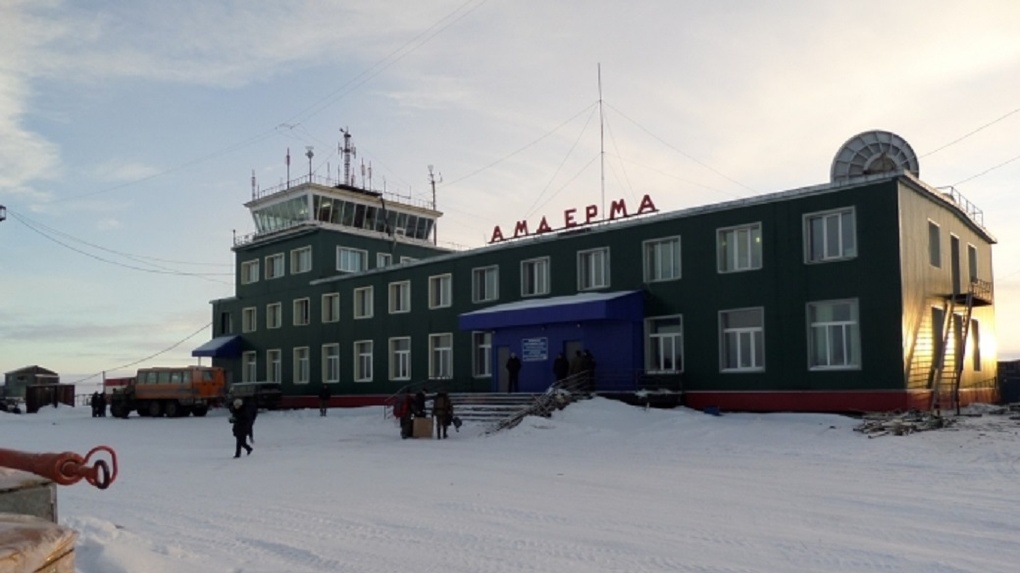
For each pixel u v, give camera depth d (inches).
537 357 1403.8
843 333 1095.0
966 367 1294.3
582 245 1393.9
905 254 1066.1
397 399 1466.5
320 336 1943.9
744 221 1193.4
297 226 2037.4
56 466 225.1
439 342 1657.2
